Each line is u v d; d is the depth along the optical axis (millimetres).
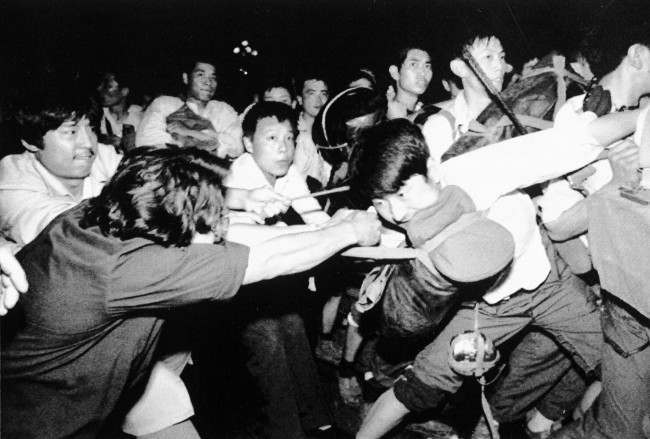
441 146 2512
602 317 2020
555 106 2113
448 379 2201
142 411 2055
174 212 1597
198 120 3979
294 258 1773
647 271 1736
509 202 2002
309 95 4344
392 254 1836
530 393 2525
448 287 1803
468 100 2488
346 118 2801
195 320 2236
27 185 2264
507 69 2586
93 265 1565
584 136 1829
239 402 2984
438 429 2752
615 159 1876
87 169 2357
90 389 1691
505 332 2260
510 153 1861
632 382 1908
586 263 2211
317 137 2979
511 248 1733
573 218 2047
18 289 1556
